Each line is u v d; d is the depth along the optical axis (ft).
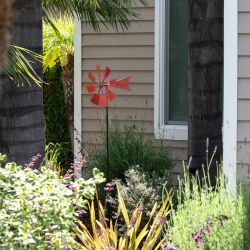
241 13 33.68
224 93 33.99
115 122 50.19
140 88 50.65
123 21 48.57
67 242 27.09
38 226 26.04
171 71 50.19
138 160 44.55
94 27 48.83
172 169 45.52
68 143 60.95
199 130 38.86
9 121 34.32
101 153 45.83
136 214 33.88
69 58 62.59
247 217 29.17
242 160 33.86
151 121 50.31
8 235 24.72
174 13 50.03
